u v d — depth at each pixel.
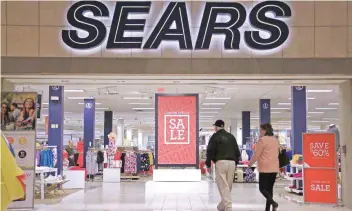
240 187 15.18
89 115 21.02
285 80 9.21
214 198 11.48
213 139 8.00
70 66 8.35
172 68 8.41
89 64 8.38
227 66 8.40
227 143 7.95
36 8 8.43
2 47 8.33
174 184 13.24
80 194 12.71
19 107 8.34
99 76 8.59
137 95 19.39
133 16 8.50
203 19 8.45
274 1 8.51
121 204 10.27
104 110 27.70
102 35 8.41
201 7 8.49
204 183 13.21
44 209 9.40
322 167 9.66
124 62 8.41
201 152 23.56
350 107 9.14
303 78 8.88
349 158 9.26
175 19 8.44
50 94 15.57
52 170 12.15
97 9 8.46
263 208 9.48
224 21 8.49
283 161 8.20
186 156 15.03
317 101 21.48
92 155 19.14
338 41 8.45
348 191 9.30
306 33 8.46
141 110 27.34
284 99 21.11
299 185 12.43
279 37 8.42
